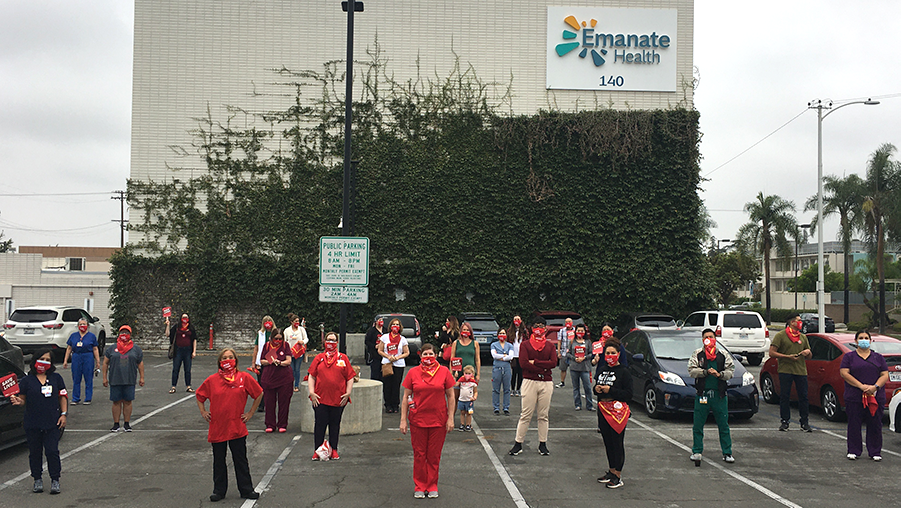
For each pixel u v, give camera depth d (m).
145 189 26.20
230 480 7.62
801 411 10.85
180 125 26.48
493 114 26.70
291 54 26.84
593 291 26.22
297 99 26.70
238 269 25.83
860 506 6.69
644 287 26.28
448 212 26.23
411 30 27.06
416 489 6.93
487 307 25.97
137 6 26.80
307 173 26.36
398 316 21.66
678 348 12.64
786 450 9.41
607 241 26.42
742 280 68.75
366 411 10.38
